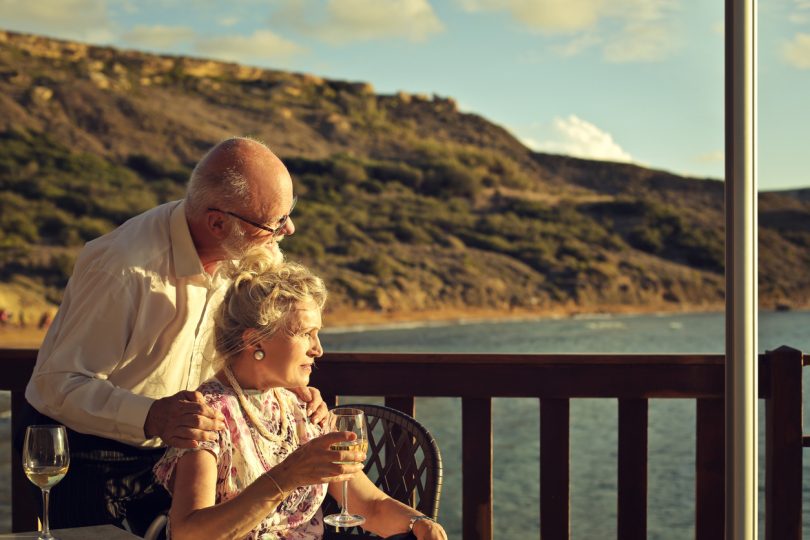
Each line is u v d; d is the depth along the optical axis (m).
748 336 1.83
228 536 1.51
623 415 2.42
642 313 65.38
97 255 2.00
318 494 1.76
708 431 2.40
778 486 2.35
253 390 1.72
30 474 1.59
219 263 2.13
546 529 2.43
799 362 2.33
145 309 2.00
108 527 1.62
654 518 11.18
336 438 1.51
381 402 13.36
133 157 67.00
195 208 2.05
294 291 1.70
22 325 39.62
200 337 2.11
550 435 2.43
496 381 2.42
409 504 1.92
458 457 15.91
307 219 63.62
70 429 2.03
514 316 60.19
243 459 1.66
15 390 2.48
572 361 2.39
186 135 75.12
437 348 43.28
